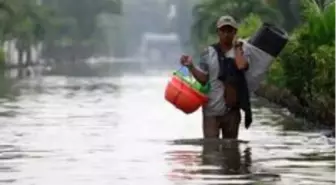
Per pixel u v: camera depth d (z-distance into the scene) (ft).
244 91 82.99
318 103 108.78
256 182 57.41
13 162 69.31
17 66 576.61
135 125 107.34
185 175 60.95
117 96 185.78
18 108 141.18
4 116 122.11
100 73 414.21
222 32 83.46
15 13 522.06
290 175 60.64
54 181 58.90
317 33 120.88
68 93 198.90
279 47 82.89
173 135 92.89
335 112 103.24
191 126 105.40
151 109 140.05
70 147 80.59
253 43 83.10
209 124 84.28
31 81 286.05
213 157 71.51
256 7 370.94
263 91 176.76
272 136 91.04
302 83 120.26
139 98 176.76
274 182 57.41
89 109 139.74
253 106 149.18
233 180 58.39
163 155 73.26
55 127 104.01
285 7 362.12
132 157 72.08
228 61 83.15
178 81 83.61
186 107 83.30
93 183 58.03
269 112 132.46
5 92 201.16
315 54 110.42
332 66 107.34
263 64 82.84
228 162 68.18
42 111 133.80
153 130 99.86
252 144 81.97
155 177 60.18
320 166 65.72
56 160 70.38
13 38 589.73
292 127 103.71
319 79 108.47
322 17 121.19
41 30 654.53
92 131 98.68
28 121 113.39
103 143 84.28
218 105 83.41
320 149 77.87
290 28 361.10
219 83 83.30
